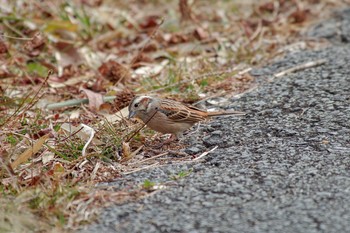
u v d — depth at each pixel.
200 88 13.23
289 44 16.16
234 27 17.66
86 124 11.55
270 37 16.91
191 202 8.62
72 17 17.38
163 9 19.23
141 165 10.06
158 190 9.04
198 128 11.34
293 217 8.11
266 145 10.34
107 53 15.95
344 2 19.89
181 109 10.76
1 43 14.55
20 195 8.74
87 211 8.54
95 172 9.72
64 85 13.86
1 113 12.07
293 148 10.14
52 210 8.48
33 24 15.93
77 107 12.67
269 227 7.92
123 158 10.29
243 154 10.09
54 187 9.02
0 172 9.59
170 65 14.88
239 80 13.72
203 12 19.09
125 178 9.55
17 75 14.05
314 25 17.67
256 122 11.33
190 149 10.48
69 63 14.92
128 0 19.41
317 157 9.77
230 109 12.03
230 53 15.56
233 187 8.98
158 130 10.84
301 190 8.78
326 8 19.41
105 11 18.45
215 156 10.13
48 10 17.12
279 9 19.08
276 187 8.91
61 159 10.22
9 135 10.98
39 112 11.99
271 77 13.66
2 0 16.67
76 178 9.54
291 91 12.63
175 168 9.81
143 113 10.70
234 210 8.36
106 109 12.41
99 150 10.38
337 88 12.58
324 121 11.09
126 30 17.36
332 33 16.69
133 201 8.76
